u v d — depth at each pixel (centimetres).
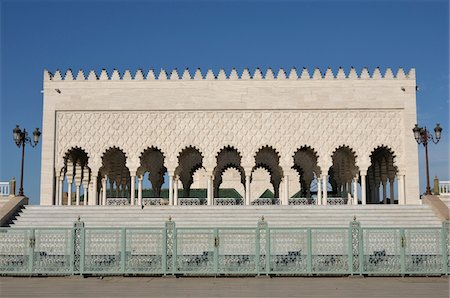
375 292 1547
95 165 3809
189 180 4606
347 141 3797
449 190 3447
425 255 1905
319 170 3869
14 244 1944
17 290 1602
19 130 3083
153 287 1658
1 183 3391
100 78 3872
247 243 1908
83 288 1641
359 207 3061
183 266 1903
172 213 3020
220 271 1889
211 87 3844
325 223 2819
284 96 3825
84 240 1922
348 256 1897
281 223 2828
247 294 1509
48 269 1917
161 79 3859
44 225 2848
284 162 3775
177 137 3812
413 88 3819
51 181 3778
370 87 3825
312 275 1922
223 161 4556
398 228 1912
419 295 1490
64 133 3841
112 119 3841
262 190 6159
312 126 3806
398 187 3759
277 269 1888
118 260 1909
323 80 3834
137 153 3809
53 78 3881
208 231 1930
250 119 3819
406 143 3769
